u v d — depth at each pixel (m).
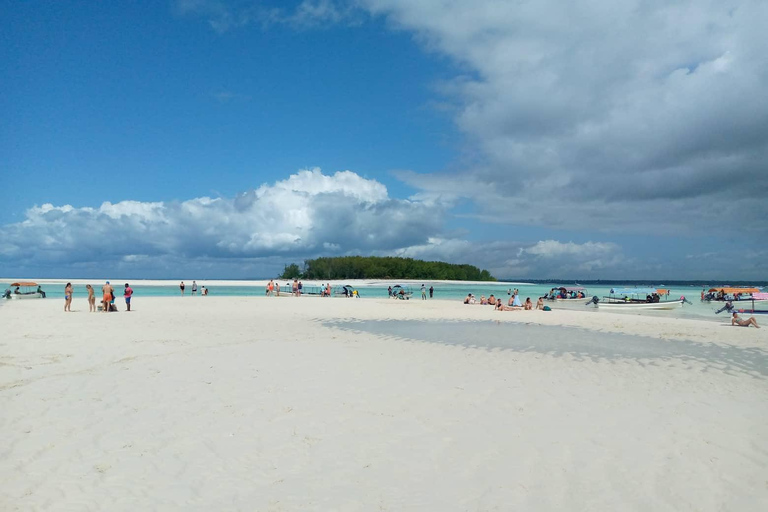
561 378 10.90
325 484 5.43
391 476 5.65
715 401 9.07
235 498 5.06
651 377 11.23
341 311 30.42
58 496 4.98
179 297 46.66
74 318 22.42
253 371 10.81
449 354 14.05
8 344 13.77
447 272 173.75
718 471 5.87
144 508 4.80
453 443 6.67
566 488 5.40
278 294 54.28
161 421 7.31
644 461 6.14
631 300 46.41
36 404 7.97
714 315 33.53
